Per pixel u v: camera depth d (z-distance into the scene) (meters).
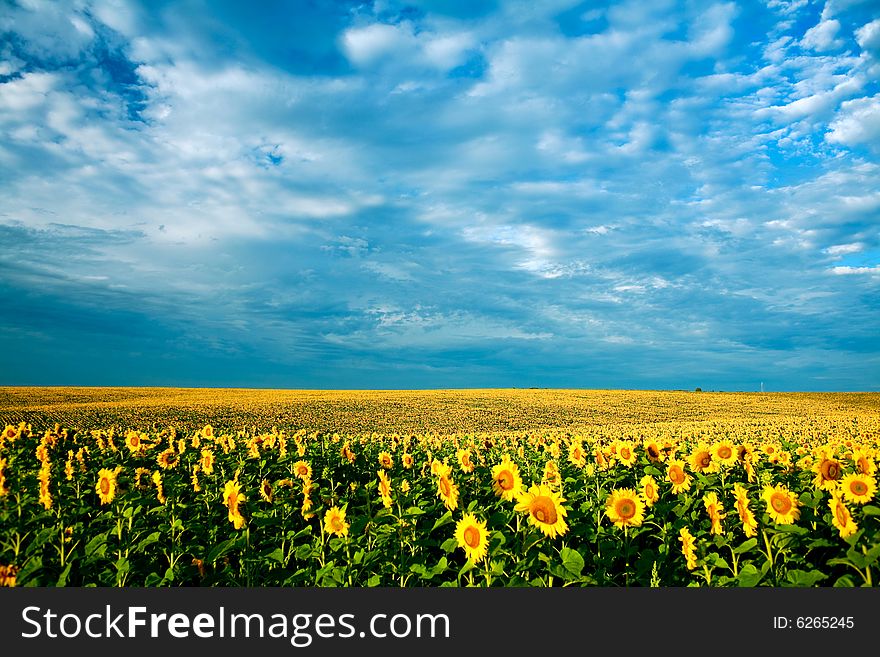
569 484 9.83
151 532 8.19
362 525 7.18
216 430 35.66
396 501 8.09
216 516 9.39
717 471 9.92
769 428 30.73
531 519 5.97
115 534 7.77
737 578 5.77
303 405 53.25
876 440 18.80
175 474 11.67
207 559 6.81
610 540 6.85
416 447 16.47
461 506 7.74
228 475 11.88
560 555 6.08
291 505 9.45
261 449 13.69
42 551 7.27
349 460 12.68
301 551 6.96
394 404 56.56
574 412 54.69
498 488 6.82
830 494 7.91
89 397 61.25
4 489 8.45
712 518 6.71
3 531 7.52
